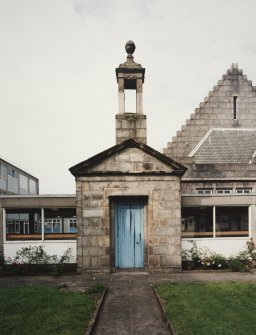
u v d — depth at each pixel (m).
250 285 8.98
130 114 12.58
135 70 12.80
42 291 8.62
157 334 6.01
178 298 7.84
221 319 6.43
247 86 18.55
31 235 12.33
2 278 10.84
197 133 17.98
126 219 11.70
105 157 11.46
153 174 11.49
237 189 15.96
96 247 11.27
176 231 11.40
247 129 18.17
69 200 12.27
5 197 12.16
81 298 7.93
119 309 7.39
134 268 11.59
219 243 12.48
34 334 5.85
